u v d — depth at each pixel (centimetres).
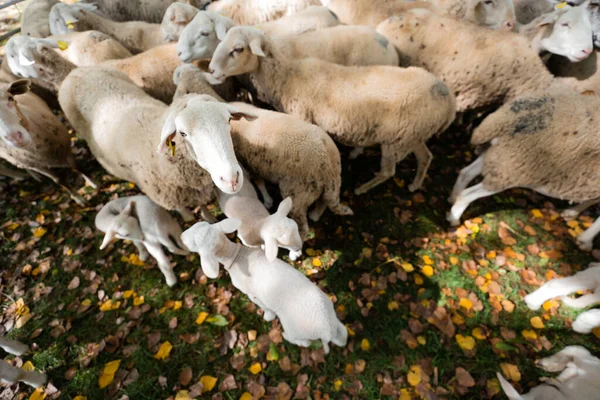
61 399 118
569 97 116
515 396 101
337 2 204
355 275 140
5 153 142
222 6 229
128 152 123
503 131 120
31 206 172
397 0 195
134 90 138
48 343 130
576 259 138
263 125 125
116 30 199
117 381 120
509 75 154
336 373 119
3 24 306
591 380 100
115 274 146
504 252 142
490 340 122
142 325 132
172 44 171
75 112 136
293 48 163
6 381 109
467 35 156
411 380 116
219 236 105
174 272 145
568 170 119
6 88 120
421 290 134
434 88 129
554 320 125
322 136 122
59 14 195
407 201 160
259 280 111
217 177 90
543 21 146
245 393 116
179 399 115
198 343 127
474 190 137
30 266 150
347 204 161
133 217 124
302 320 104
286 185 130
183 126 91
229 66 141
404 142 138
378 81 133
